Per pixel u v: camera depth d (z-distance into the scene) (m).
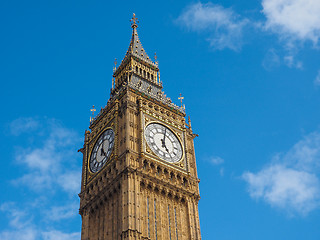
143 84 100.75
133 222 75.50
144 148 84.38
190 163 90.00
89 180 87.75
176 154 88.44
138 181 80.31
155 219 79.31
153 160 84.06
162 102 93.81
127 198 77.50
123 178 80.19
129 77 100.12
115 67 106.81
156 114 90.94
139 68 103.62
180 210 83.44
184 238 80.88
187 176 86.94
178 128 92.56
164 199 82.69
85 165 90.62
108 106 93.38
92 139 93.06
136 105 89.81
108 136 89.00
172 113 94.31
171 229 80.31
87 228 82.94
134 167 81.12
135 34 110.69
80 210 85.94
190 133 94.62
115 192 81.38
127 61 103.94
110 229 78.31
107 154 86.75
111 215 79.69
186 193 85.31
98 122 94.75
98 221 82.31
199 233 82.44
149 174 82.06
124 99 90.44
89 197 86.00
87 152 92.56
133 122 87.19
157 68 106.19
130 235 73.75
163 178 83.56
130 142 84.06
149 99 92.81
